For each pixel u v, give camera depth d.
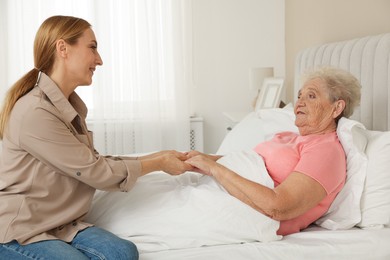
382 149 1.80
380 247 1.63
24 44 3.90
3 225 1.52
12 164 1.61
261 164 1.84
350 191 1.77
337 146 1.80
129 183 1.72
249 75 3.92
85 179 1.64
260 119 2.67
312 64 2.99
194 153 2.00
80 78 1.77
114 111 4.02
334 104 1.89
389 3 2.35
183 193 1.81
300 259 1.59
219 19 4.23
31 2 3.89
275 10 4.27
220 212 1.68
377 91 2.17
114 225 1.73
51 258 1.44
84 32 1.76
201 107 4.31
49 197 1.63
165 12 4.01
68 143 1.62
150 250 1.65
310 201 1.65
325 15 3.21
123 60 3.98
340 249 1.61
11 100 1.66
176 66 4.06
